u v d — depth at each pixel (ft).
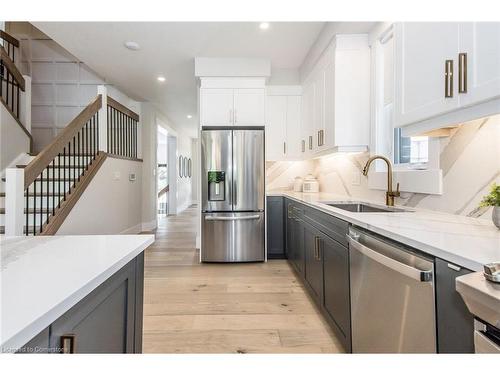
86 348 2.39
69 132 11.53
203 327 6.86
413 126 5.27
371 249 4.42
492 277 2.10
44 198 12.67
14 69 13.74
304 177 13.75
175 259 12.72
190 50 11.70
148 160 19.57
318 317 7.32
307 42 11.07
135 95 17.94
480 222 4.58
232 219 11.92
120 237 3.90
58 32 10.31
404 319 3.63
